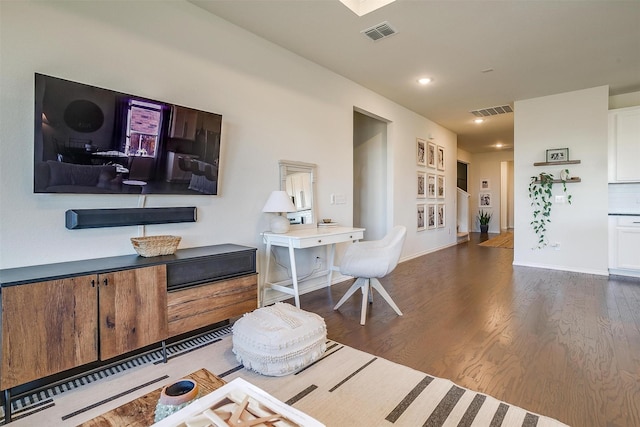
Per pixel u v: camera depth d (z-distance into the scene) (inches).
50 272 68.0
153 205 95.6
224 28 112.6
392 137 206.7
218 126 107.0
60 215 79.4
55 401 65.9
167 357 84.1
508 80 168.2
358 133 227.8
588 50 135.6
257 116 123.6
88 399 66.6
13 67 72.7
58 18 78.4
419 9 106.5
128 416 39.5
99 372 76.6
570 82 171.0
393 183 208.4
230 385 42.4
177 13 100.4
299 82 139.9
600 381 72.7
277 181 131.1
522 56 140.9
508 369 78.1
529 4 103.9
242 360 77.0
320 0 101.9
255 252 103.5
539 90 183.2
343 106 164.1
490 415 61.1
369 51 136.0
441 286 153.3
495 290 146.2
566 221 187.3
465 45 131.0
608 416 60.9
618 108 185.0
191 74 103.8
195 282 88.7
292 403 64.7
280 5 104.4
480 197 416.2
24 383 62.9
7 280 61.4
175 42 100.0
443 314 115.9
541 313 116.3
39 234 76.5
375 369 78.1
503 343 92.3
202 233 107.3
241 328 79.5
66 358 66.5
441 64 149.3
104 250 86.7
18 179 73.6
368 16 110.6
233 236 116.3
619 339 94.3
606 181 175.8
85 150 79.4
